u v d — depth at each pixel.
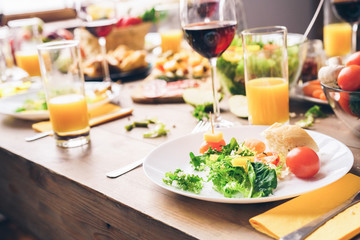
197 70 1.52
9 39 1.96
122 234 0.82
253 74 1.05
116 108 1.35
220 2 1.01
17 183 1.20
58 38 2.00
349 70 0.86
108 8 1.60
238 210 0.70
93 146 1.08
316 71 1.31
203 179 0.79
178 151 0.91
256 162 0.73
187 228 0.67
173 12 1.80
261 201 0.66
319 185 0.68
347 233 0.58
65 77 1.08
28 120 1.35
